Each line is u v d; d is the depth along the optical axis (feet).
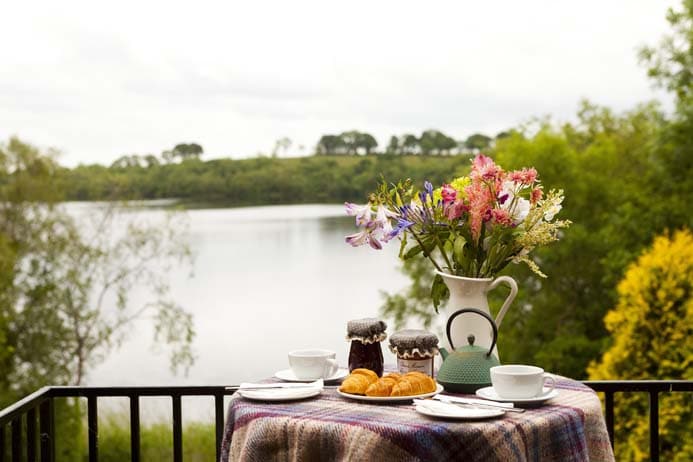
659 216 43.78
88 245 51.60
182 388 8.54
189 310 55.52
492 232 7.95
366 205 7.97
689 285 26.16
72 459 45.47
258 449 6.40
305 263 56.75
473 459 5.94
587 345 49.67
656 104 46.39
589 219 50.96
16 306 50.78
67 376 51.03
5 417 7.53
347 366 8.56
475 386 7.18
